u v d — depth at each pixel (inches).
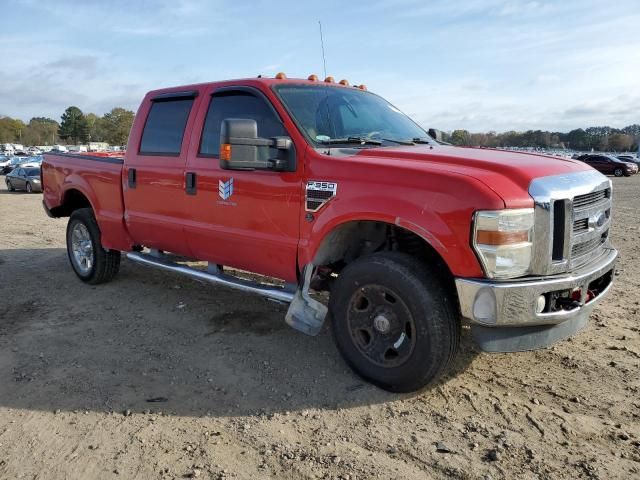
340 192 141.6
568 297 133.3
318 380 150.3
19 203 701.9
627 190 949.8
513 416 130.6
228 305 213.9
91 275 241.3
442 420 129.3
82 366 160.6
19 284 249.0
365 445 119.6
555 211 128.3
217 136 177.2
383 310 139.3
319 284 162.9
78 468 112.1
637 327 187.3
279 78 175.5
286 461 114.0
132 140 210.1
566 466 111.3
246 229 166.2
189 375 154.3
